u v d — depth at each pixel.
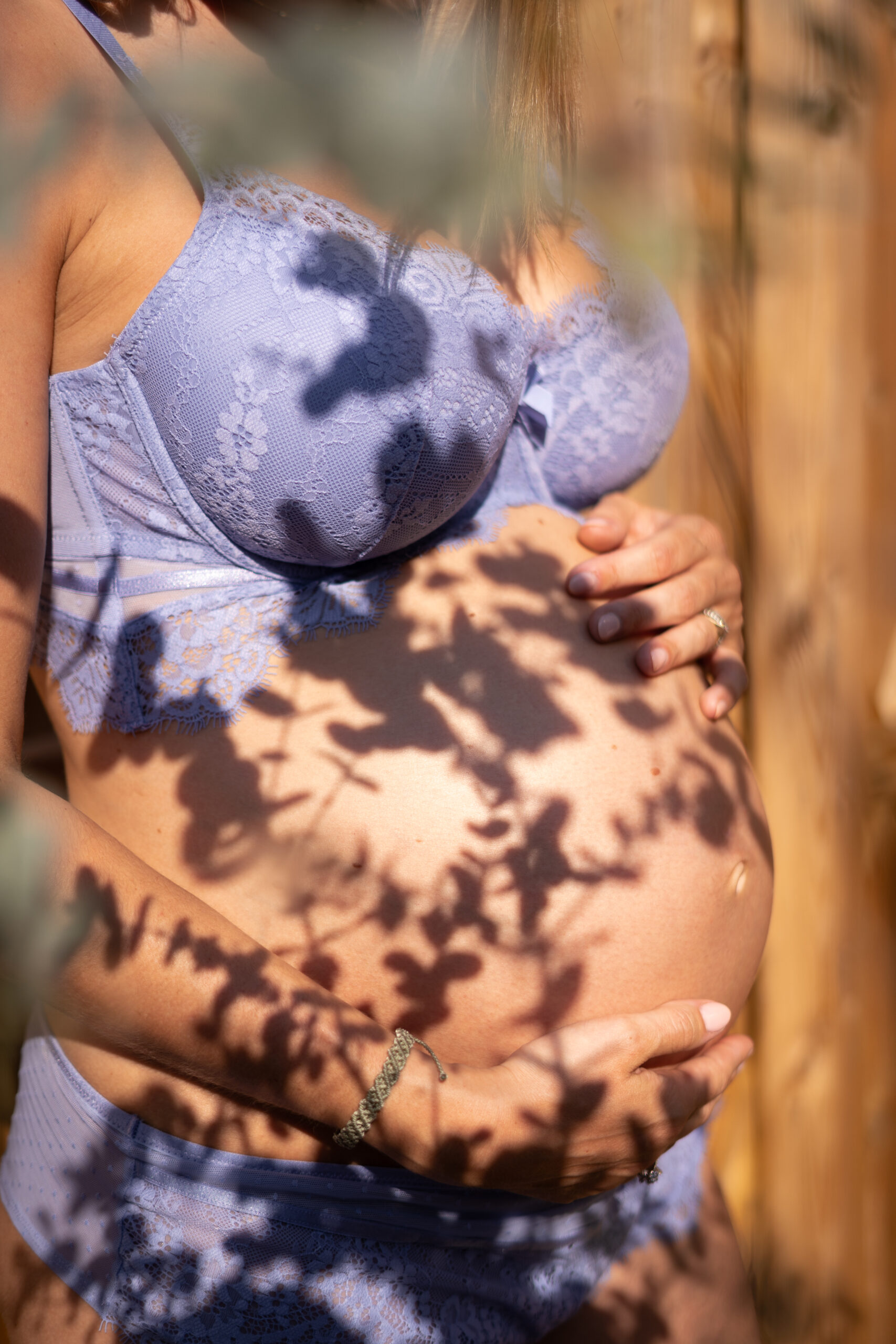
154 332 1.04
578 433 1.49
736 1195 2.65
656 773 1.28
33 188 0.38
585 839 1.20
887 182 2.51
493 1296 1.25
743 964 1.38
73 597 1.16
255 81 0.41
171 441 1.09
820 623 2.60
